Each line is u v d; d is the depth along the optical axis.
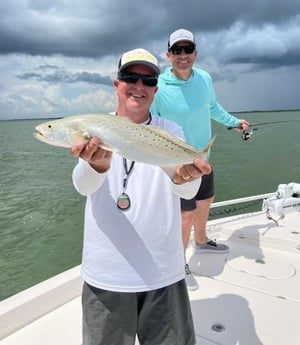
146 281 1.81
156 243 1.84
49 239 8.16
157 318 1.88
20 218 9.62
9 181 14.34
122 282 1.81
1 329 2.50
